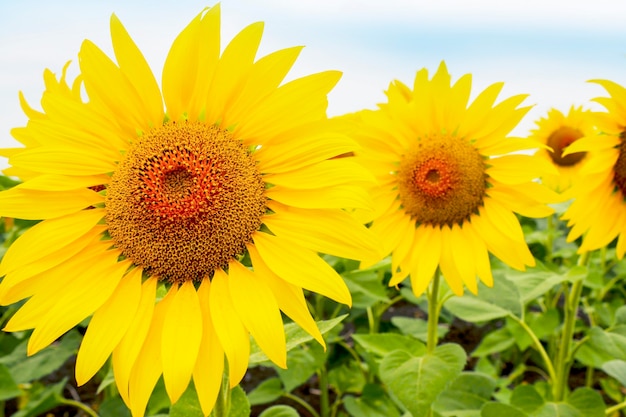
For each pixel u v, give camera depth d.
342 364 1.17
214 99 0.67
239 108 0.67
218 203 0.67
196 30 0.66
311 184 0.65
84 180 0.67
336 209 0.66
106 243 0.68
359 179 0.65
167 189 0.67
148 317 0.66
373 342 0.88
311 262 0.65
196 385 0.64
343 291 0.64
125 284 0.67
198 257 0.67
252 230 0.67
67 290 0.66
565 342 0.97
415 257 0.88
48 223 0.66
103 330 0.65
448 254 0.87
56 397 0.98
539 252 1.42
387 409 1.04
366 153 0.88
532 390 0.92
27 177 0.69
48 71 0.70
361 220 0.87
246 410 0.76
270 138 0.67
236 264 0.67
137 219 0.67
